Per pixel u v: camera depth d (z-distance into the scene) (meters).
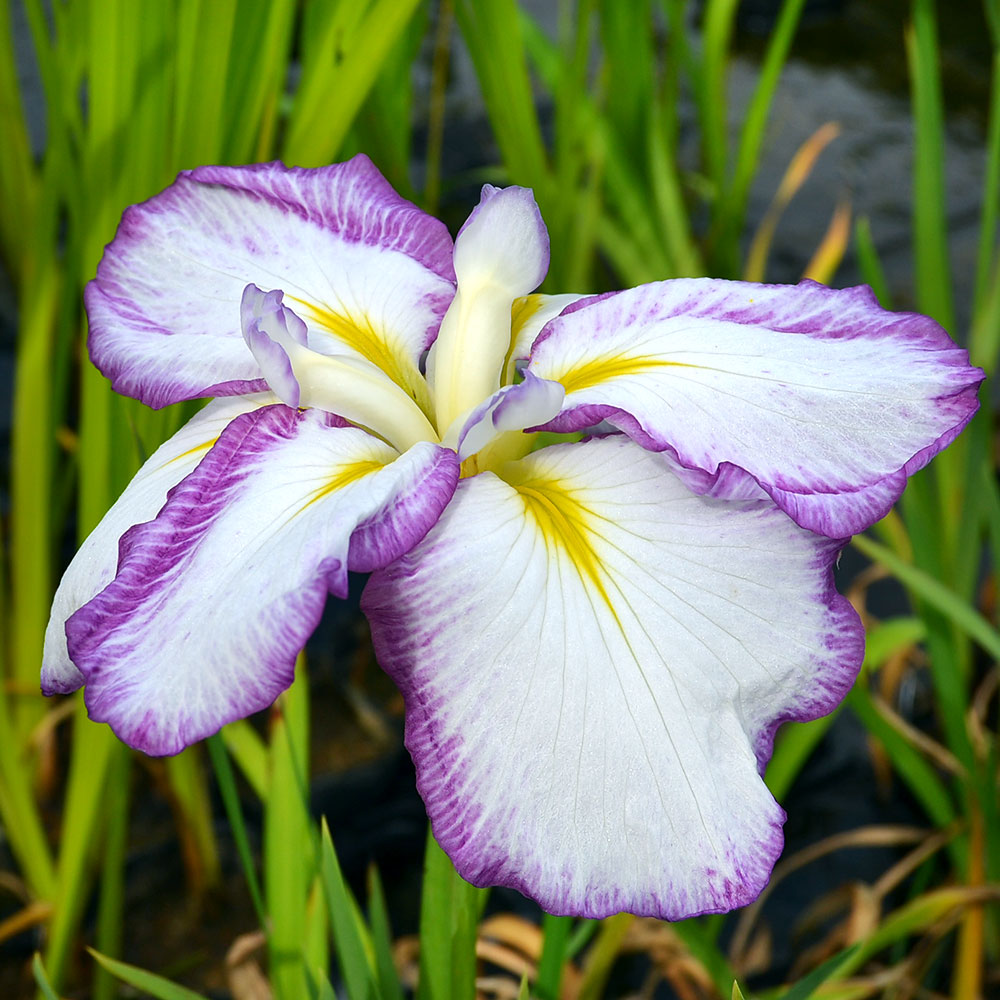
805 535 0.51
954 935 0.80
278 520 0.51
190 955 0.78
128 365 0.55
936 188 0.78
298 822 0.62
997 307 0.78
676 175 1.14
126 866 0.83
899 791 0.92
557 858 0.49
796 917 0.84
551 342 0.55
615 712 0.49
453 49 1.72
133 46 0.61
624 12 0.93
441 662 0.50
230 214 0.57
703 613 0.50
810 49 1.81
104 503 0.68
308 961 0.61
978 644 0.98
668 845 0.49
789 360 0.53
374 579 0.50
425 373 0.58
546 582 0.50
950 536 0.84
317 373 0.54
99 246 0.64
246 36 0.62
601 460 0.53
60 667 0.53
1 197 0.92
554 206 0.78
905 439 0.51
